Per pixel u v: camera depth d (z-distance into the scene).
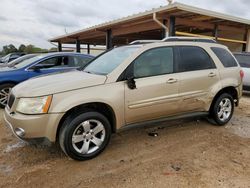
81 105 3.24
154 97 3.75
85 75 3.67
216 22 10.95
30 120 3.00
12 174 3.01
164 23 10.23
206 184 2.79
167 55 4.00
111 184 2.79
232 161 3.35
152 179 2.89
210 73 4.43
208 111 4.61
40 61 6.73
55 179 2.90
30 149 3.73
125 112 3.55
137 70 3.68
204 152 3.62
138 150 3.69
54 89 3.11
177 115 4.20
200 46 4.47
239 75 4.98
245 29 12.77
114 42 22.44
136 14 9.91
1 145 3.89
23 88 3.36
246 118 5.54
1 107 6.30
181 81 4.02
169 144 3.92
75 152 3.24
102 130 3.47
